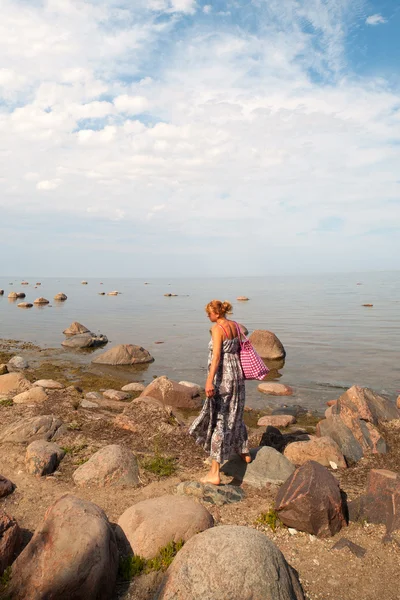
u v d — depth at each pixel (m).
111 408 9.31
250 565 3.14
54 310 37.72
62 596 3.19
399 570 3.77
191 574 3.14
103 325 27.25
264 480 5.43
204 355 17.61
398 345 18.84
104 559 3.42
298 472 4.64
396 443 6.99
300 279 144.12
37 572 3.30
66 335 23.11
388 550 4.05
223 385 5.33
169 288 87.44
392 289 68.31
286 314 32.22
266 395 11.92
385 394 11.79
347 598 3.46
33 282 130.00
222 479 5.57
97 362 16.06
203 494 5.00
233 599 3.00
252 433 7.96
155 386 10.98
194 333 23.56
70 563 3.29
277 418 9.45
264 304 42.16
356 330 23.48
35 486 5.31
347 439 6.79
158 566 3.68
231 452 5.55
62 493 5.13
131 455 5.80
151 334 23.31
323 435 7.11
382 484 4.65
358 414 7.47
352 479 5.71
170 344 20.16
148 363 16.16
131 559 3.77
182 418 9.27
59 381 13.34
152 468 5.82
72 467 5.88
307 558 3.96
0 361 16.16
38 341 21.39
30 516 4.64
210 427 5.34
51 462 5.85
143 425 7.59
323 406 10.91
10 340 21.61
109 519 4.55
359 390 8.05
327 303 42.12
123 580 3.62
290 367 15.07
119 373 14.59
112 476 5.38
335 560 3.93
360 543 4.18
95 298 55.16
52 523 3.60
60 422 7.34
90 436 7.13
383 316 29.73
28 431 6.89
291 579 3.38
